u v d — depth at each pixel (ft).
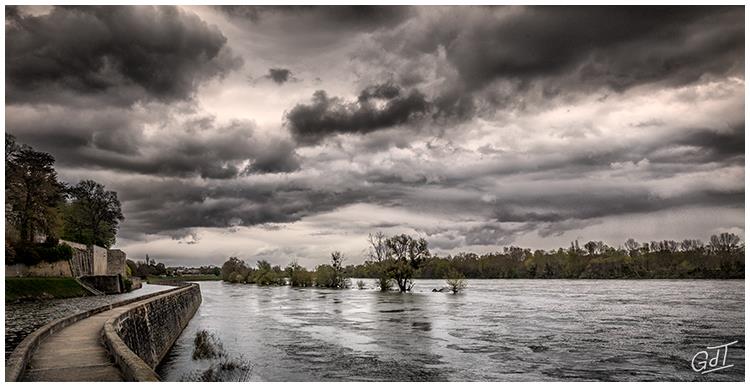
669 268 556.10
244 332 135.13
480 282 535.60
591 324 141.79
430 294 300.20
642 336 119.55
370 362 93.66
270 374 84.74
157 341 97.66
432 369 87.92
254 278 601.21
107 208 367.25
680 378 81.20
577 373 84.43
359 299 260.42
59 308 163.02
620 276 586.45
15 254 227.61
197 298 233.35
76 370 51.11
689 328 131.85
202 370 88.28
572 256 654.94
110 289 268.62
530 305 205.77
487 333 126.62
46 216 261.03
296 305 226.38
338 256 416.05
